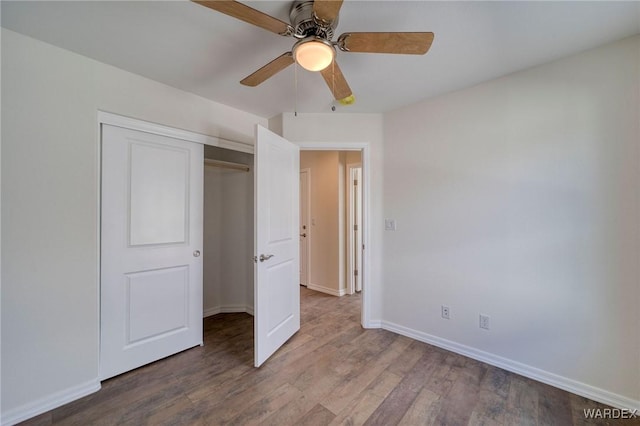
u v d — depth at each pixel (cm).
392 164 271
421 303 252
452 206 232
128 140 202
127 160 201
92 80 183
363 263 281
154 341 216
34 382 159
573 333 180
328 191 410
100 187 189
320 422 154
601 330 171
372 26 151
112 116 192
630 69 161
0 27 150
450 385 187
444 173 237
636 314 161
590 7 136
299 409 164
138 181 207
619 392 165
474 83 217
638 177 159
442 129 238
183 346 233
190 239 238
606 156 168
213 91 231
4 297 152
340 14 141
